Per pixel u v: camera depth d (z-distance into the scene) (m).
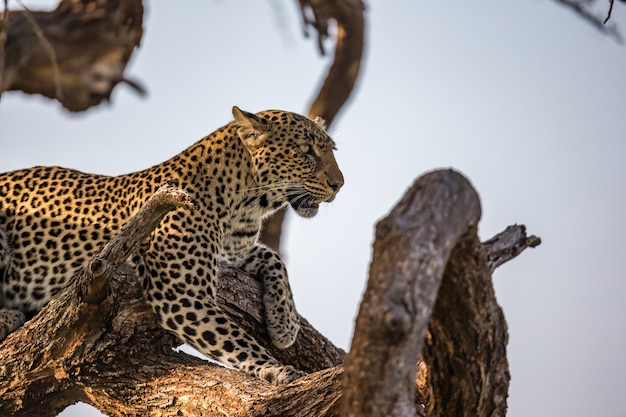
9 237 12.38
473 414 8.62
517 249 9.10
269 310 12.71
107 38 18.56
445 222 7.20
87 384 11.38
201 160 12.65
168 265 11.92
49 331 11.07
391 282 6.96
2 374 11.31
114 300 10.96
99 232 12.36
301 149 13.13
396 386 6.98
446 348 8.29
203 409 10.75
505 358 8.50
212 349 11.69
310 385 9.80
